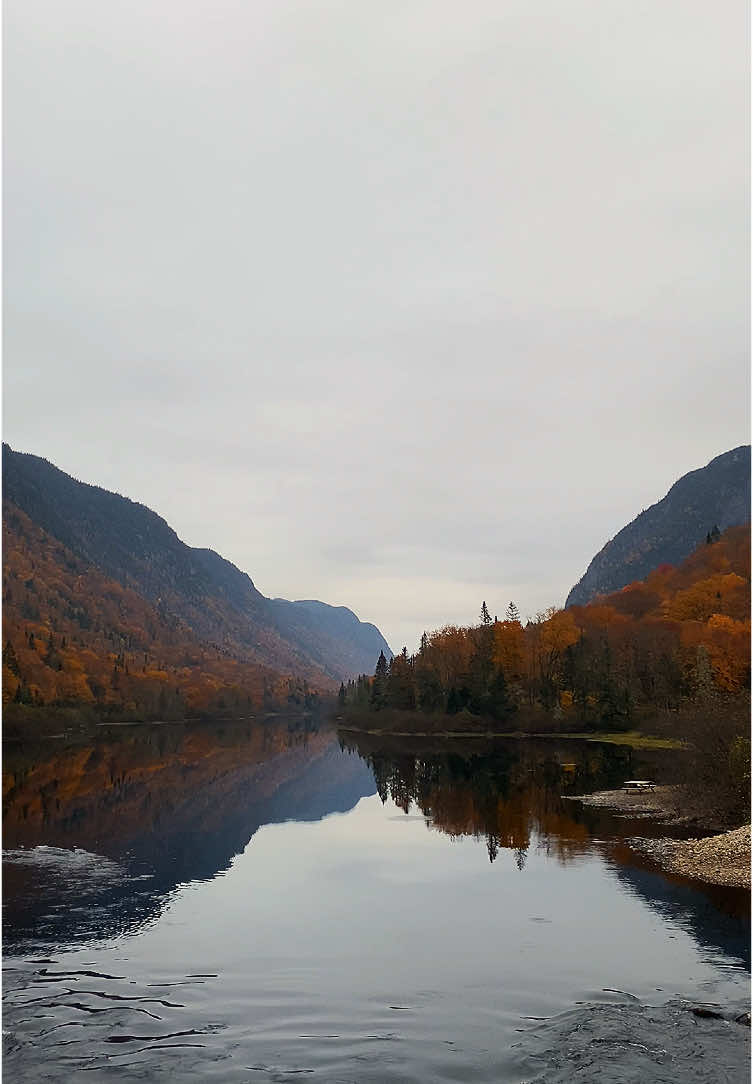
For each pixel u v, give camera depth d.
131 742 112.56
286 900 26.73
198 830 39.94
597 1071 14.61
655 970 19.94
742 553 176.00
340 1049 15.72
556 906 25.77
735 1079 14.29
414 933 23.06
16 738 108.75
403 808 47.75
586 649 129.88
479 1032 16.45
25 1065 14.98
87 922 24.08
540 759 81.44
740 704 41.97
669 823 40.25
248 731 151.50
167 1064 15.05
